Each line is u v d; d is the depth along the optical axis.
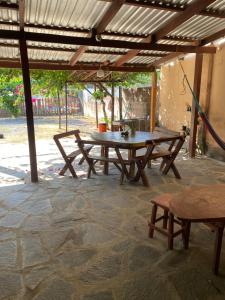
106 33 4.38
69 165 4.47
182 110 6.96
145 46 4.66
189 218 1.91
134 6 3.49
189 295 1.88
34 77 8.36
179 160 5.63
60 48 5.15
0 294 1.91
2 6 3.08
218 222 2.04
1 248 2.47
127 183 4.21
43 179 4.41
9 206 3.38
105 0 3.10
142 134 4.99
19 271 2.15
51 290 1.94
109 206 3.37
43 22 3.81
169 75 7.52
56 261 2.27
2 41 4.61
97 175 4.62
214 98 5.66
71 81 9.44
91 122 12.56
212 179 4.38
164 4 3.44
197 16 4.02
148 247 2.47
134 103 9.73
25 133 9.46
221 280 2.03
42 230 2.79
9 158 5.86
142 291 1.92
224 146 4.81
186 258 2.30
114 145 4.13
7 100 11.67
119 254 2.37
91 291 1.93
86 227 2.85
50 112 15.14
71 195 3.73
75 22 3.87
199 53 5.34
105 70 6.76
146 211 3.23
